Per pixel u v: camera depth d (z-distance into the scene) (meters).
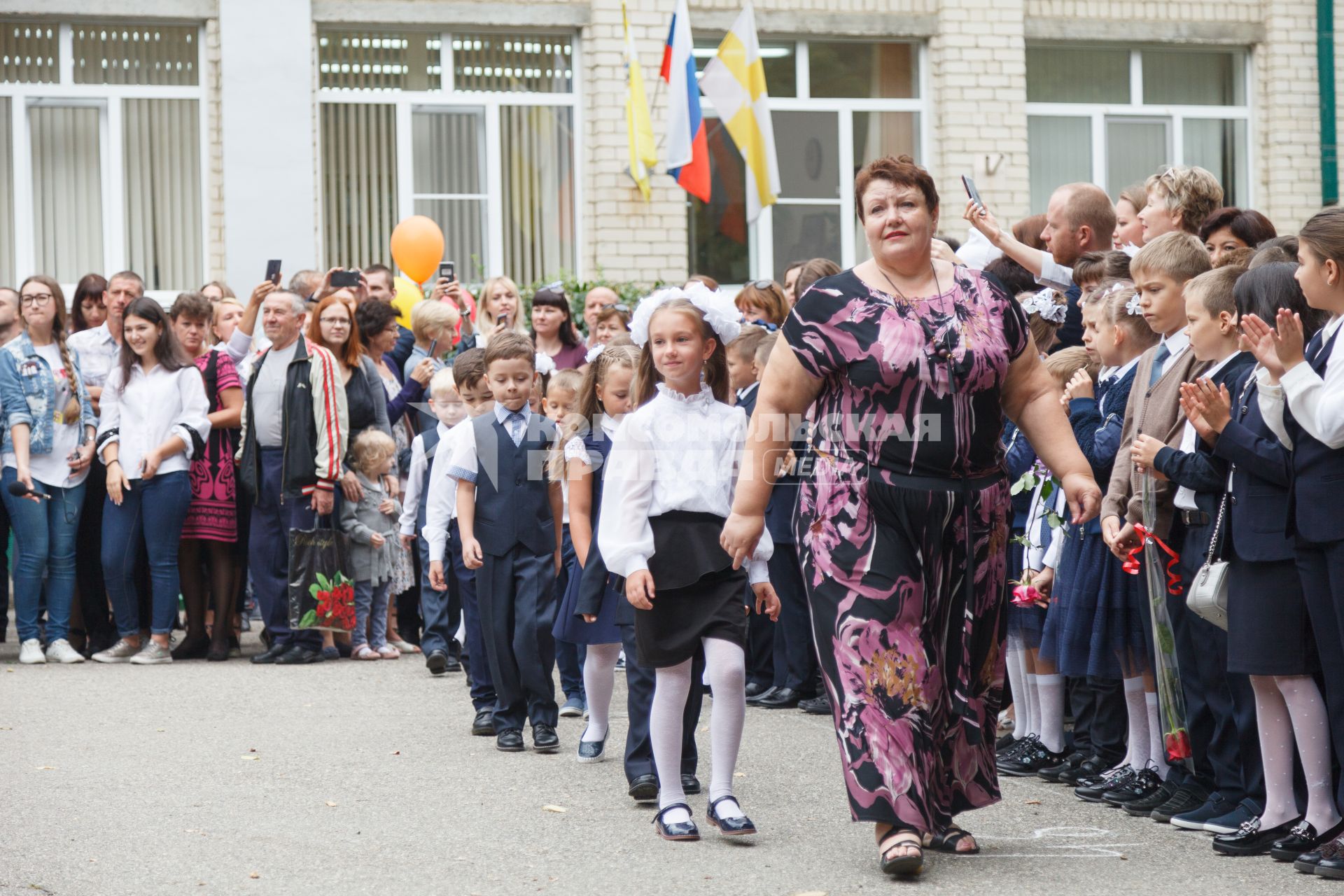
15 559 10.34
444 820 5.98
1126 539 5.89
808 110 16.27
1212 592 5.39
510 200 15.88
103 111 15.27
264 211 15.04
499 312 11.80
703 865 5.28
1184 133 17.05
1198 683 5.81
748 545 5.41
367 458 10.41
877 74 16.38
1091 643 6.26
